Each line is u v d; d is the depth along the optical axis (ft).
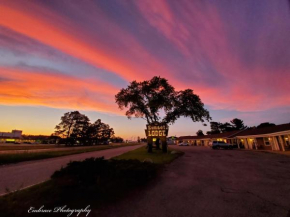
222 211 15.79
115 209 15.75
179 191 21.35
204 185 23.94
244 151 84.07
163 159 49.03
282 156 57.00
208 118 98.63
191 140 228.63
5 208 12.95
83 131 236.22
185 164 42.16
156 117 107.45
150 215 14.88
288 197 18.93
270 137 90.58
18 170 33.14
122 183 20.33
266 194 20.02
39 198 14.93
